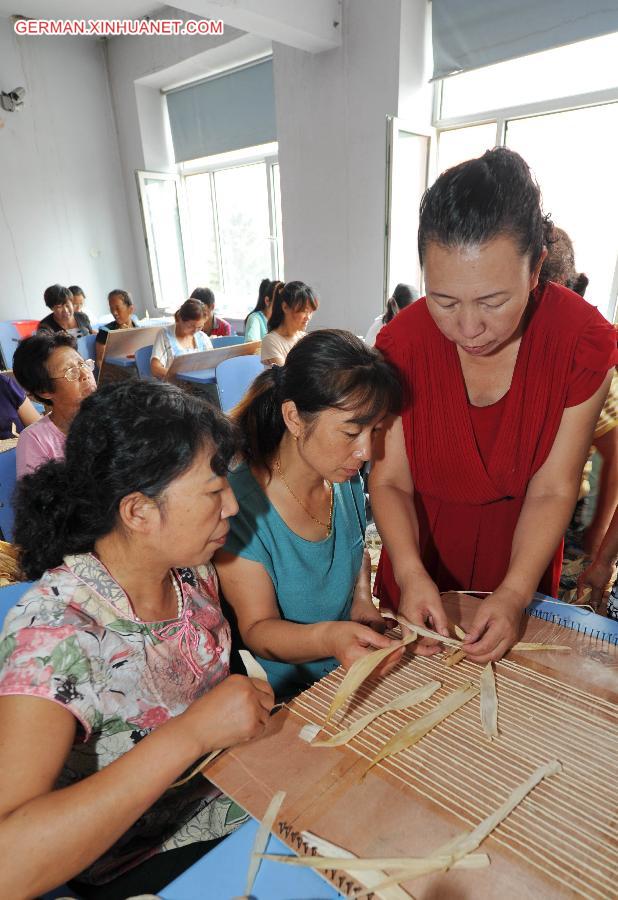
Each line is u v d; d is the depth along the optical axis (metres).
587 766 0.60
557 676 0.75
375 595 1.32
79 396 1.57
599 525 1.41
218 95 5.58
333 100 4.17
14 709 0.58
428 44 3.84
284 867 0.53
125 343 4.22
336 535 1.06
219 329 5.02
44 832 0.53
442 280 0.68
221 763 0.62
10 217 5.84
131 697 0.71
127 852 0.80
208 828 0.83
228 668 0.87
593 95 3.31
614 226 3.36
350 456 0.87
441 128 4.09
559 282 1.06
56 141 5.99
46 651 0.62
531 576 0.91
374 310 4.42
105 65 6.12
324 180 4.43
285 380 0.86
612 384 1.23
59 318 4.71
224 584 0.98
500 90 3.75
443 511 1.17
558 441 0.98
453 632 0.86
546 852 0.51
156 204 6.38
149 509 0.65
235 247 6.25
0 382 2.77
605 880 0.49
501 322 0.70
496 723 0.66
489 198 0.62
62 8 5.18
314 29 3.79
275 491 0.97
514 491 1.05
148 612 0.75
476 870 0.50
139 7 5.16
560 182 3.52
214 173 6.11
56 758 0.59
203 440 0.65
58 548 0.69
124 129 6.26
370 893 0.49
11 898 0.52
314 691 0.74
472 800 0.57
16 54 5.58
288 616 1.05
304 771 0.61
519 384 0.93
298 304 3.15
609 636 0.85
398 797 0.57
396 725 0.67
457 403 0.98
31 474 0.70
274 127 5.21
